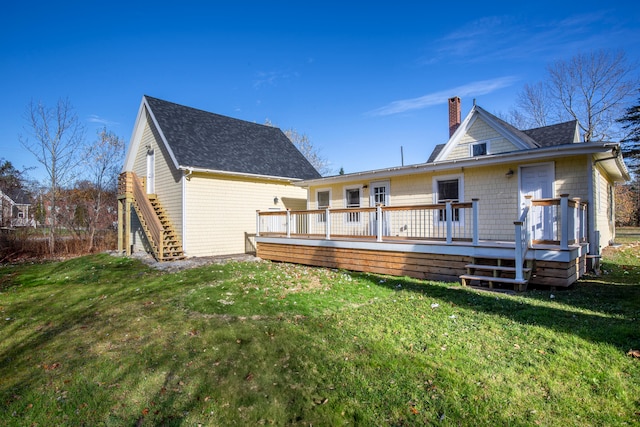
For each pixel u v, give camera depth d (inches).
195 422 107.1
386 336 164.1
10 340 189.6
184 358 152.7
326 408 110.2
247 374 135.2
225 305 235.8
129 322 209.0
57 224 730.8
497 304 205.3
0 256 615.8
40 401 123.3
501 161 343.9
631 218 1128.2
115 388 130.1
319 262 402.6
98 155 863.7
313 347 156.9
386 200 452.4
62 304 266.5
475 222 280.5
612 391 110.0
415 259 319.0
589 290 238.2
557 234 311.4
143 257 506.9
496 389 114.3
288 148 719.1
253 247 580.1
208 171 500.1
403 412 105.7
